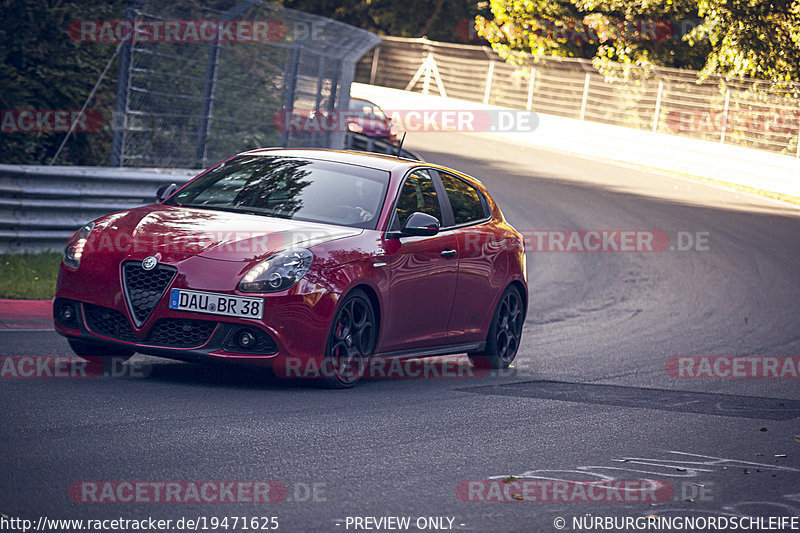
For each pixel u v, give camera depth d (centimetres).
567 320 4566
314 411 2342
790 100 12019
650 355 3734
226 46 5594
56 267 4100
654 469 2039
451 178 3222
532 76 14725
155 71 5206
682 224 8325
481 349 3228
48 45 5106
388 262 2719
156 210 2728
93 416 2102
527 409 2592
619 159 12719
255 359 2438
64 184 4322
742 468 2094
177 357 2431
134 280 2461
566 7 14525
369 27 17175
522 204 8631
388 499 1702
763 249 7438
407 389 2773
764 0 12431
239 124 5744
